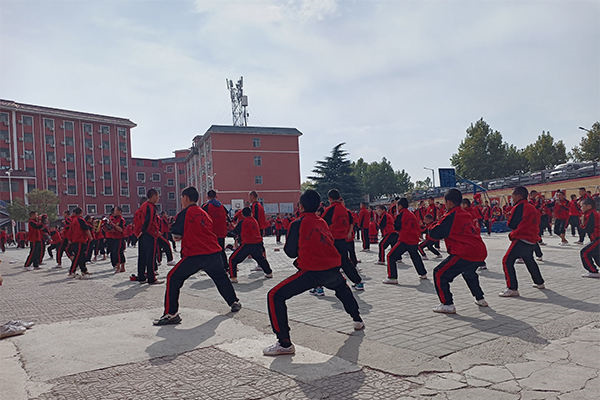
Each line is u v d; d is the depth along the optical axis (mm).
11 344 4902
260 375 3812
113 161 67375
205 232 6016
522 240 6918
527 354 4125
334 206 7812
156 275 9656
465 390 3385
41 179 59531
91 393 3523
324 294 7598
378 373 3795
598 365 3795
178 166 79312
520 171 57062
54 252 23000
